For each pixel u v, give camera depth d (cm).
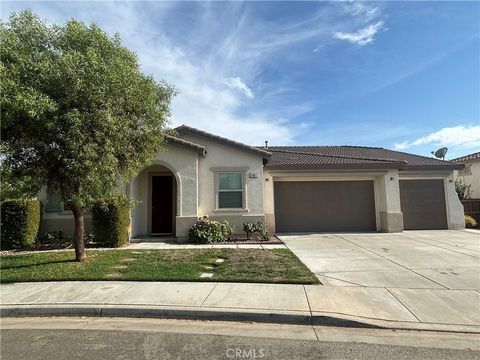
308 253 1052
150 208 1436
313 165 1568
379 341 470
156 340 470
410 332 502
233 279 732
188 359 411
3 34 744
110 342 462
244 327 523
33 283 727
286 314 543
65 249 1179
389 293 655
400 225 1585
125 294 643
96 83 760
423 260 946
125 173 927
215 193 1395
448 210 1733
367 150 2195
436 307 587
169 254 1009
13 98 687
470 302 611
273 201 1569
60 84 734
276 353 430
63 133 744
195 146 1319
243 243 1255
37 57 758
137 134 901
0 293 660
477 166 2364
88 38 808
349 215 1639
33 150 782
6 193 834
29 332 504
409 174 1728
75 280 742
